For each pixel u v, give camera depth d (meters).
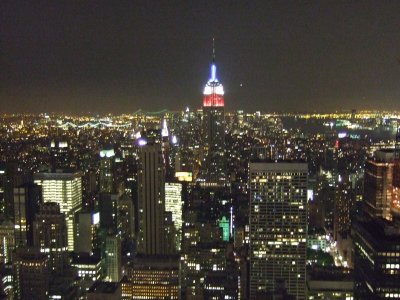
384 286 164.88
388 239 166.00
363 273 178.50
